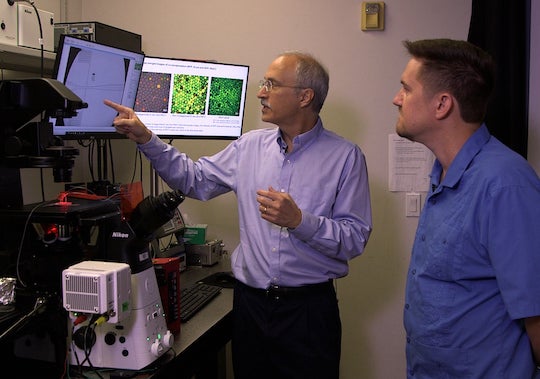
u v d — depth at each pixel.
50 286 1.43
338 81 2.55
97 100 1.96
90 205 1.44
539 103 2.00
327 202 1.78
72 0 2.73
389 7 2.48
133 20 2.73
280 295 1.72
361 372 2.66
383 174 2.55
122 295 1.31
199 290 2.11
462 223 1.22
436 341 1.27
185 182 1.91
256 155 1.89
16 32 2.00
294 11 2.57
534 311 1.10
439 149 1.33
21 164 1.40
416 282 1.33
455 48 1.26
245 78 2.38
